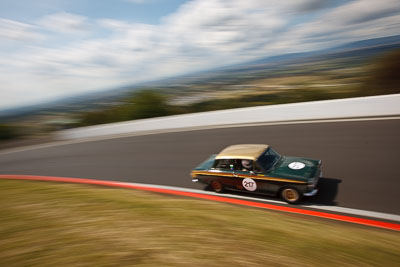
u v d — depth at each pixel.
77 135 20.23
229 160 7.07
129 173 10.16
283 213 6.00
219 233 4.71
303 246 4.23
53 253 4.27
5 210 6.50
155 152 12.55
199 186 8.13
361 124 11.39
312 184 6.05
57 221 5.55
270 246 4.23
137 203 6.57
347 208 5.96
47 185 9.04
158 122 18.05
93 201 6.80
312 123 12.82
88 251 4.26
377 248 4.19
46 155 15.50
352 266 3.66
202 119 16.69
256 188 6.75
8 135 25.12
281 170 6.58
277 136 11.87
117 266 3.80
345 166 8.09
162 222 5.25
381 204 5.94
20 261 4.11
